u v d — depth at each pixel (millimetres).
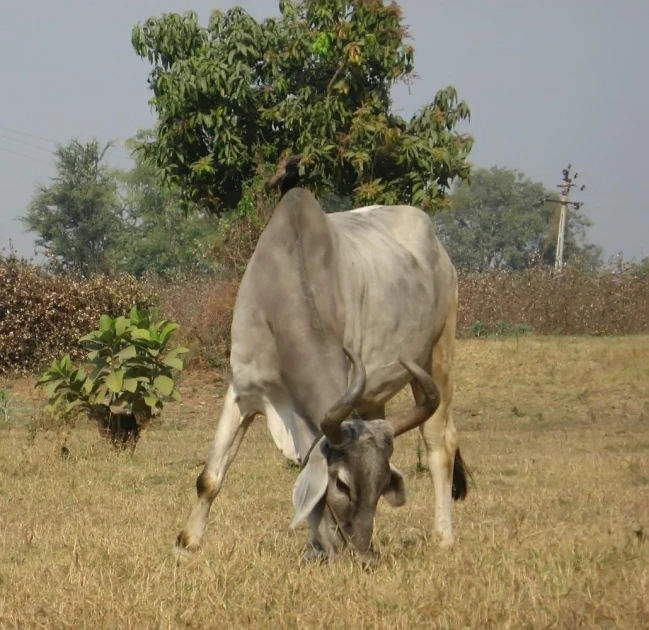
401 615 7977
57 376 18391
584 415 25078
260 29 27562
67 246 81250
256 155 27688
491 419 24641
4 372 29938
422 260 12344
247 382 10414
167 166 28047
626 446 19984
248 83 27109
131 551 10180
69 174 82500
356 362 8711
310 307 10016
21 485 15055
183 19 27859
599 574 9039
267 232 10656
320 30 27406
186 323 31312
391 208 12836
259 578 9000
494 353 30969
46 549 10844
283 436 10312
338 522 8820
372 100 27500
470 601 8312
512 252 107312
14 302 29922
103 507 13555
